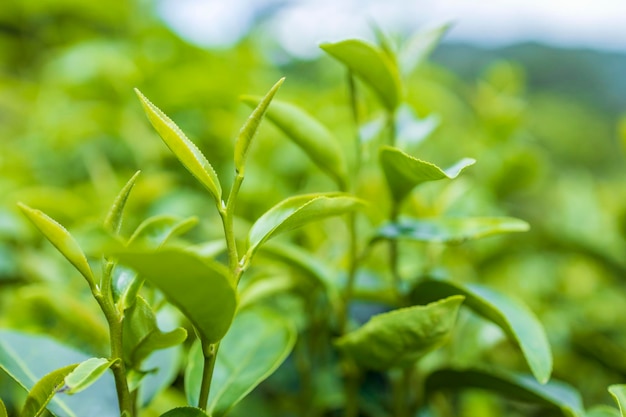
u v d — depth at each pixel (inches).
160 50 25.2
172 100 22.9
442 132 25.5
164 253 9.4
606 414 12.7
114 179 20.6
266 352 12.9
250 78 25.0
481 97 23.0
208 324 10.4
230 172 19.9
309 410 15.8
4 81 26.2
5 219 17.2
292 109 13.2
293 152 21.7
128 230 18.8
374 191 17.9
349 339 12.6
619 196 22.0
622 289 22.6
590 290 23.3
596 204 23.0
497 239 20.2
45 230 10.2
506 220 13.1
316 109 23.1
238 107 23.4
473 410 17.6
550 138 35.6
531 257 23.4
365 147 14.0
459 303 11.9
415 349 12.3
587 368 19.5
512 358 18.8
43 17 28.6
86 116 21.9
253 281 15.0
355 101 13.7
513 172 20.9
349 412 14.2
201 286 9.9
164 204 19.2
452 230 13.2
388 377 16.3
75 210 17.9
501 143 21.7
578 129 36.4
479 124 23.1
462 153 24.4
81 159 22.7
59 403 11.8
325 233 18.3
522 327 12.4
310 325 15.7
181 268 9.6
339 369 16.2
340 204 11.3
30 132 25.1
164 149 21.6
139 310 10.9
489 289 13.1
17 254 17.6
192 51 24.1
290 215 10.8
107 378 12.3
